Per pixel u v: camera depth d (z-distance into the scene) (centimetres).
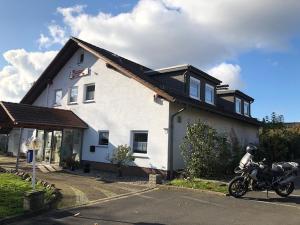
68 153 2220
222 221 902
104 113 2080
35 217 910
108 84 2091
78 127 2102
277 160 2775
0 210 916
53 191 1200
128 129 1934
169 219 915
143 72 2269
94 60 2203
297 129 3484
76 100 2288
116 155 1842
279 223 888
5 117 1906
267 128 2894
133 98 1938
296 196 1269
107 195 1234
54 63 2384
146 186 1464
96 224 853
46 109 2100
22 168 1950
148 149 1820
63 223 861
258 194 1291
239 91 2709
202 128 1652
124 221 891
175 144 1797
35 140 1129
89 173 1886
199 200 1163
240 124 2669
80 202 1098
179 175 1688
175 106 1820
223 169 1711
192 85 2098
